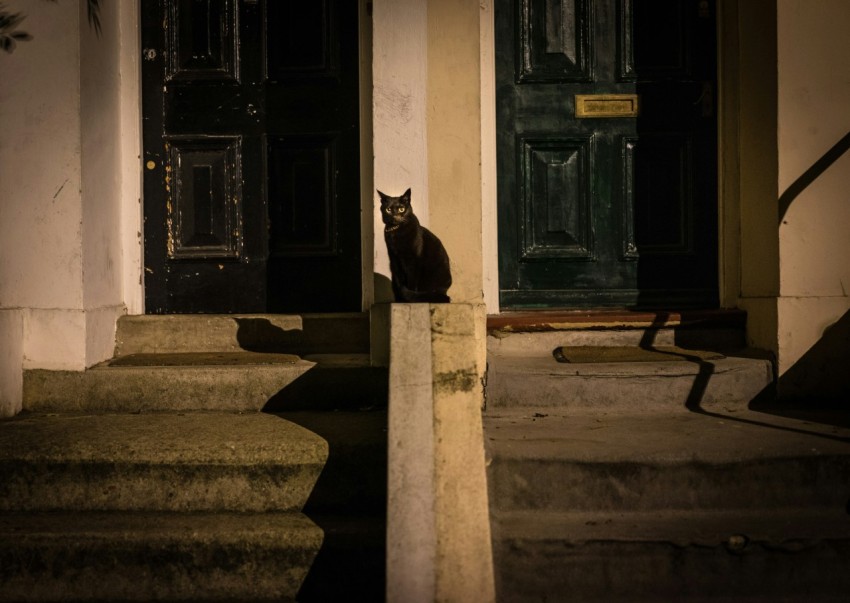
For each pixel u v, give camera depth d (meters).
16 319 3.55
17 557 2.69
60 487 2.96
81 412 3.59
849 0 3.71
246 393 3.61
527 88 4.34
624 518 2.87
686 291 4.35
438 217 3.77
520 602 2.68
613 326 4.04
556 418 3.45
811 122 3.74
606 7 4.33
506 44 4.33
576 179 4.36
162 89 4.37
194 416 3.49
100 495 2.96
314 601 2.69
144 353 4.05
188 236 4.39
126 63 4.20
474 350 2.97
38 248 3.63
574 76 4.33
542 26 4.34
